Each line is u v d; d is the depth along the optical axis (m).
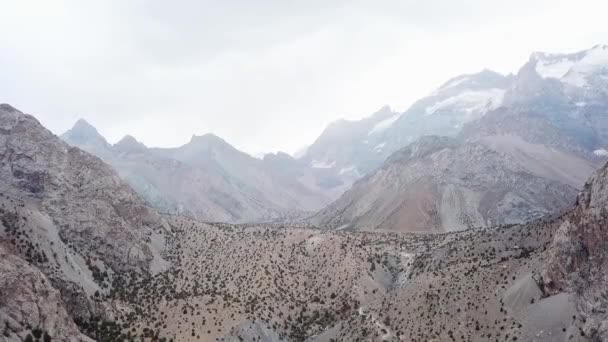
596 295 99.25
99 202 158.50
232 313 136.38
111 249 150.25
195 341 122.44
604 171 112.19
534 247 138.25
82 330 114.56
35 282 99.62
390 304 140.75
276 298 154.50
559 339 99.88
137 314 131.12
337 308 154.38
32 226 130.50
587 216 109.56
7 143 151.75
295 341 140.25
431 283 138.00
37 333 93.25
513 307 112.69
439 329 119.56
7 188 141.88
